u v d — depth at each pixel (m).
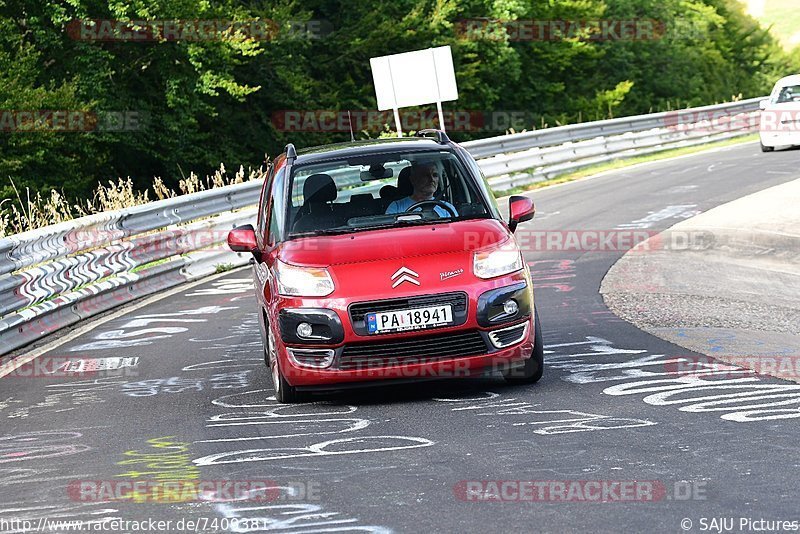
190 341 35.03
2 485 18.72
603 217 61.03
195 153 106.56
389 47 128.62
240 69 113.00
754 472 15.98
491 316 23.05
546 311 35.91
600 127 100.06
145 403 25.73
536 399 22.72
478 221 24.97
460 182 26.14
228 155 110.44
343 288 23.16
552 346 29.62
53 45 95.31
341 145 28.39
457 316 22.95
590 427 19.66
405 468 17.52
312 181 26.09
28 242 37.09
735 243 49.56
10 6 95.00
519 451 18.14
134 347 34.56
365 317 22.95
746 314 33.81
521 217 25.95
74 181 93.81
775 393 22.00
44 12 94.12
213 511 15.82
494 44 138.62
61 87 91.06
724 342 28.94
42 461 20.39
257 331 36.09
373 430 20.83
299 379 23.41
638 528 13.70
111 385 28.53
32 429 23.73
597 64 172.38
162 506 16.33
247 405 24.59
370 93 127.19
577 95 165.62
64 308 39.72
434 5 132.12
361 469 17.66
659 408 21.02
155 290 47.44
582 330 31.84
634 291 38.97
